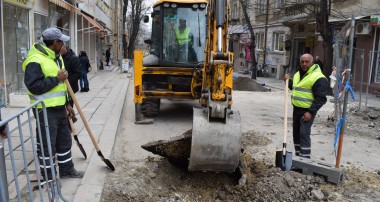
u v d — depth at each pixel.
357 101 13.22
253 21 33.16
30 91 4.27
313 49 22.30
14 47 10.88
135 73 9.16
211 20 5.99
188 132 5.52
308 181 5.08
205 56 6.17
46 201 4.18
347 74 5.87
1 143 3.30
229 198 4.84
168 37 9.60
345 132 8.84
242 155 5.89
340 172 5.21
